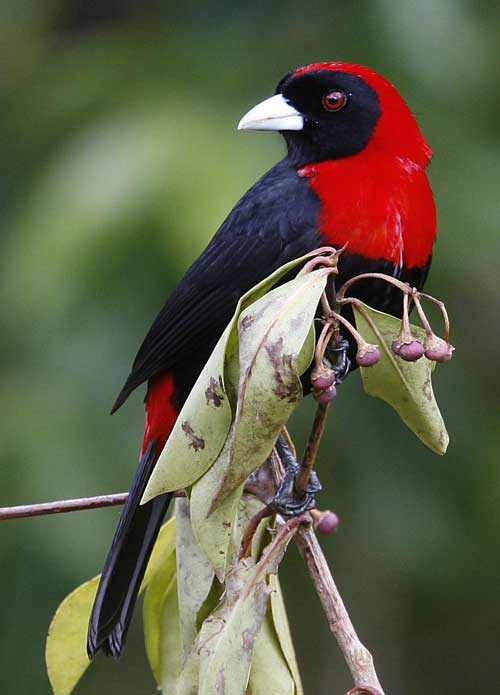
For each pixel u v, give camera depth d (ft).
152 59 39.42
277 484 24.58
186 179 34.37
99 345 36.70
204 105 37.17
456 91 38.22
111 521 34.88
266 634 22.54
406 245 27.35
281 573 39.37
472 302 39.34
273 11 40.98
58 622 24.77
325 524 24.11
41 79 41.83
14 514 23.97
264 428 19.34
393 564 37.29
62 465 34.86
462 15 38.58
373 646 40.63
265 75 38.58
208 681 20.99
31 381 36.55
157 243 34.45
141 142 35.55
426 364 21.47
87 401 36.11
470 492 37.65
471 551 37.96
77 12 46.14
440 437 21.81
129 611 25.27
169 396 28.17
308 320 19.29
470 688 41.11
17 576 34.68
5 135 40.68
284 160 29.63
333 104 28.32
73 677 24.67
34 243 34.99
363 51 38.52
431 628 41.04
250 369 19.24
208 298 27.99
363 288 27.20
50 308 35.63
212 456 19.92
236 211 28.30
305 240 27.27
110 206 34.47
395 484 37.11
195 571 23.22
